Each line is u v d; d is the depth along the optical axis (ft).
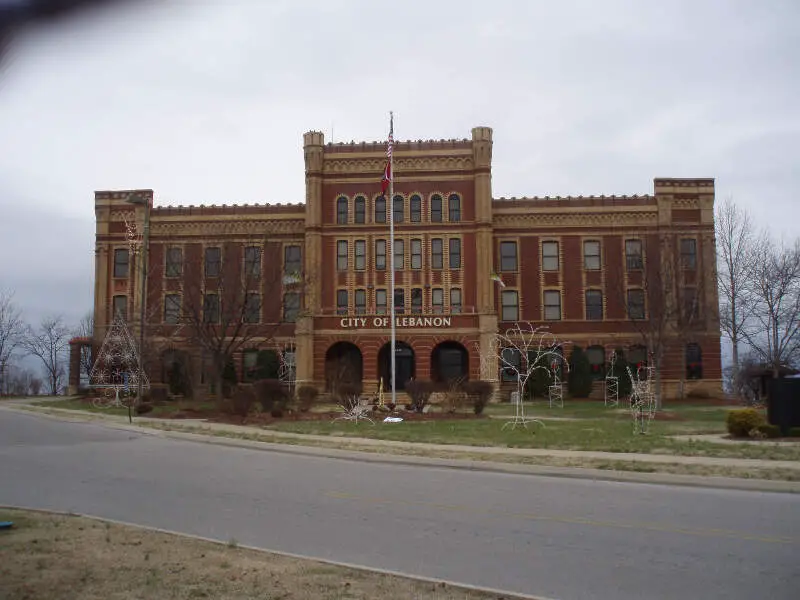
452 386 123.54
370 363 167.43
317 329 169.37
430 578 27.66
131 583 25.13
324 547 32.63
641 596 25.72
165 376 184.85
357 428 92.58
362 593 24.63
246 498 45.27
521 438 79.15
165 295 185.98
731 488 49.90
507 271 187.11
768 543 33.47
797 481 50.21
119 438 86.94
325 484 51.29
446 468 61.00
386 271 178.60
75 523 35.12
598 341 182.80
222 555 29.43
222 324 137.08
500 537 34.71
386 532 35.70
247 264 163.84
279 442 79.51
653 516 39.81
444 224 178.50
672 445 71.00
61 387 312.71
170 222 191.52
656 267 152.46
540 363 178.70
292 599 23.77
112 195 195.31
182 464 62.49
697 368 178.81
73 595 23.67
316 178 179.73
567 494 47.24
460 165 180.14
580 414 123.03
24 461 63.77
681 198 187.21
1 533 32.42
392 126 141.69
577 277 186.39
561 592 26.17
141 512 40.47
